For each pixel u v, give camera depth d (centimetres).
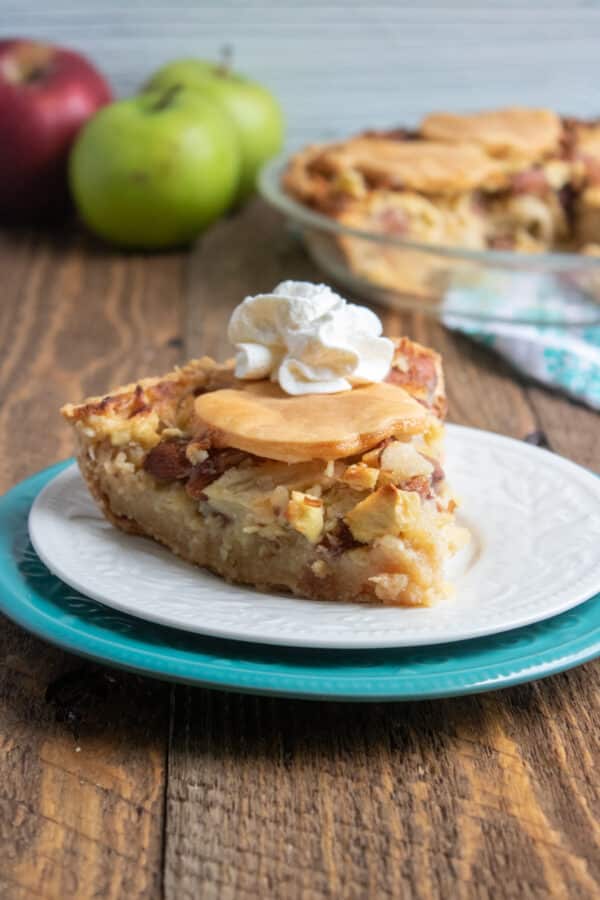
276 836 42
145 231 81
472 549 49
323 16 97
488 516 50
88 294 76
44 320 72
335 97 99
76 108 84
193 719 45
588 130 86
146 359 68
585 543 48
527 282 72
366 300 75
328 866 41
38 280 77
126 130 79
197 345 70
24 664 47
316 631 44
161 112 80
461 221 79
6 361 68
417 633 44
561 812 43
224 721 45
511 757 44
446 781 44
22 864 42
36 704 46
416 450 49
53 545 48
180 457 49
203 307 74
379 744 45
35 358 68
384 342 51
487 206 81
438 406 53
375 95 99
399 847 42
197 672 44
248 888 41
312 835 42
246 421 49
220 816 43
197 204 80
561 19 99
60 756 44
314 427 48
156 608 45
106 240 84
